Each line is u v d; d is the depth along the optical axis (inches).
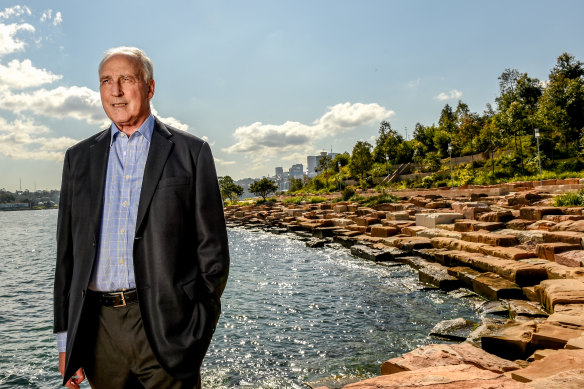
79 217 71.8
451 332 296.2
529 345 221.9
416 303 399.2
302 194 3021.7
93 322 71.6
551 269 377.1
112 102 71.7
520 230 567.5
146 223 68.2
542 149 1787.6
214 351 295.1
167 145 72.2
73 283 71.1
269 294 473.7
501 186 1205.1
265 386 237.8
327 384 229.8
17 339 350.6
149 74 76.2
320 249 877.2
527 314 310.5
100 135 77.8
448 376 131.3
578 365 147.5
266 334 330.0
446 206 982.4
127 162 72.6
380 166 2994.6
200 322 68.9
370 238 812.0
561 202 673.0
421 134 3181.6
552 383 120.2
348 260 698.2
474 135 2353.6
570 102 1770.4
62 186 76.4
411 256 629.3
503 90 2915.8
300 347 298.2
